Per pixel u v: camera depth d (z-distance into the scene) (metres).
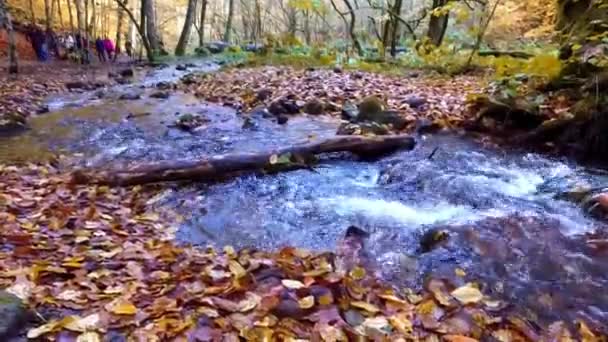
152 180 5.09
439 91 9.60
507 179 5.21
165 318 2.52
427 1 24.00
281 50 18.58
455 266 3.25
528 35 17.05
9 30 14.89
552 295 2.92
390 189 5.05
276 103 8.73
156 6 36.81
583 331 2.59
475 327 2.55
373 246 3.68
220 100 10.24
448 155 5.95
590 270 3.20
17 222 3.97
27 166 5.88
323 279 2.95
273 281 2.97
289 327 2.49
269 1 36.16
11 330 2.34
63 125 8.30
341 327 2.48
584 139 5.71
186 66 18.84
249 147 6.54
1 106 9.37
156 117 8.88
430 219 4.25
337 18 30.47
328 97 9.43
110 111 9.54
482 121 6.73
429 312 2.68
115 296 2.79
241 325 2.48
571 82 6.93
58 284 2.92
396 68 13.56
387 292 2.91
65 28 29.45
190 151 6.54
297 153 5.68
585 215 4.18
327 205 4.64
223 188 5.07
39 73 16.09
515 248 3.45
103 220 4.15
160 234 4.00
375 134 6.59
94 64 21.33
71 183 5.09
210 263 3.34
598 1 7.29
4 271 3.04
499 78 8.80
